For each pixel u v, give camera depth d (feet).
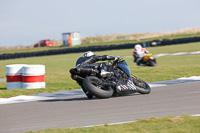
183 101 83.61
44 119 70.23
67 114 74.38
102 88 97.50
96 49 518.78
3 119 72.84
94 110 77.46
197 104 77.92
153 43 469.16
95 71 94.17
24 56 556.92
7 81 133.18
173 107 75.92
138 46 199.41
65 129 56.95
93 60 95.14
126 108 77.77
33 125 64.75
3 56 558.97
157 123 58.90
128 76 99.60
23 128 62.69
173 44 489.67
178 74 157.48
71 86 135.85
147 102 85.30
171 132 52.06
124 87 97.04
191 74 155.02
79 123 64.18
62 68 247.91
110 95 94.12
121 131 53.83
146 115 68.54
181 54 337.72
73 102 93.09
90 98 98.84
